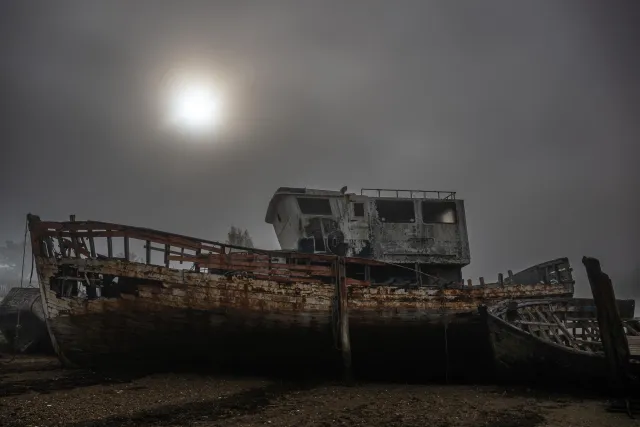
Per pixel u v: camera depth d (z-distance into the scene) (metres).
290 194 17.64
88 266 13.15
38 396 11.09
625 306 20.41
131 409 10.15
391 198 18.33
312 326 14.62
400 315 15.45
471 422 9.88
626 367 11.89
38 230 13.13
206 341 13.96
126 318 13.20
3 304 21.17
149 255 13.62
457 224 18.67
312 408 10.86
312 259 15.03
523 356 13.93
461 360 15.84
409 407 11.21
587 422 10.03
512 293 17.45
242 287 14.09
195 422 9.33
